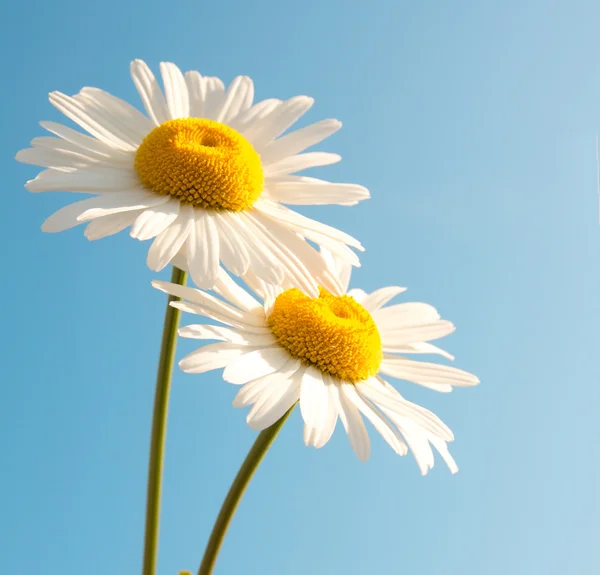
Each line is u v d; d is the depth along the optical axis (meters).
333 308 0.28
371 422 0.27
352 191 0.28
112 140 0.28
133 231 0.26
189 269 0.26
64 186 0.27
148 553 0.27
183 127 0.28
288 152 0.29
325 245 0.27
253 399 0.26
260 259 0.27
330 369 0.28
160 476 0.27
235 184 0.27
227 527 0.27
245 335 0.27
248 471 0.27
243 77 0.30
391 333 0.30
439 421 0.27
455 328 0.30
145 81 0.29
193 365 0.26
